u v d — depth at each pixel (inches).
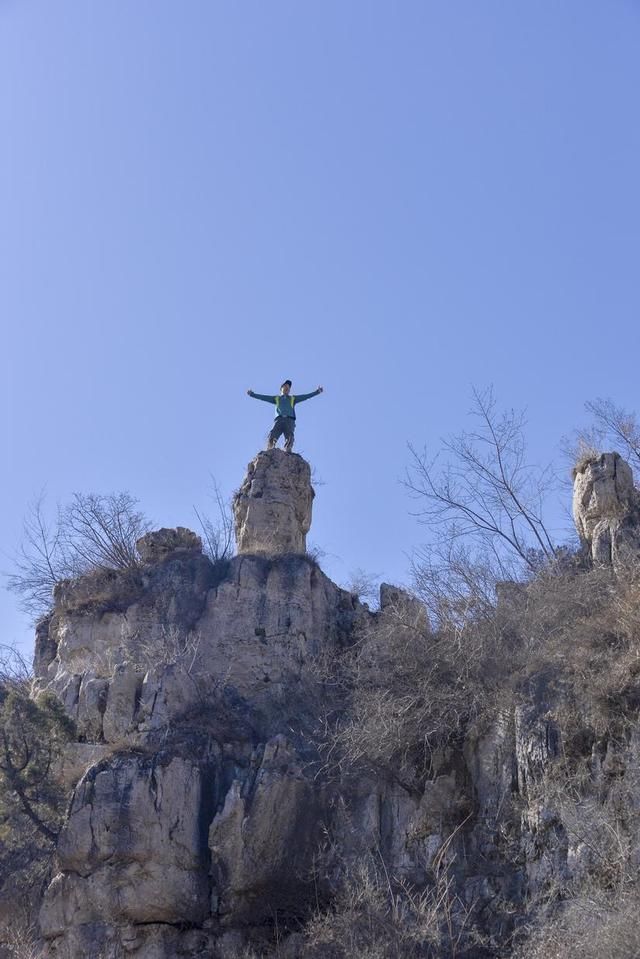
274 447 1371.8
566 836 951.0
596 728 977.5
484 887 990.4
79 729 1151.0
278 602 1249.4
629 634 1017.5
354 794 1103.6
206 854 1057.5
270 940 1029.2
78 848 1034.1
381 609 1301.7
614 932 835.4
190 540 1353.3
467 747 1083.9
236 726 1139.9
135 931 1018.1
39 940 1037.2
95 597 1284.4
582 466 1245.1
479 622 1140.5
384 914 973.8
